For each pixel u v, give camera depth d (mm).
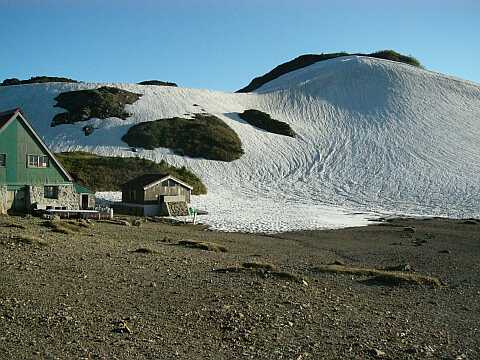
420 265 27453
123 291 16125
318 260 27578
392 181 85125
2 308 13227
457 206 68938
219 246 29438
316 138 112938
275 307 15328
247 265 21844
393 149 103250
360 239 40250
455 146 105125
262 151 102312
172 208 53344
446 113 124875
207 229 43438
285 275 19812
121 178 72000
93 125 109000
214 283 18125
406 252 32938
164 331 12523
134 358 10508
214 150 98125
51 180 43688
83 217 42375
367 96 137625
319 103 136750
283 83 159000
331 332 13336
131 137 101438
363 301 17391
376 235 42938
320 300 16859
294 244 35781
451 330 14484
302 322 14047
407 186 82125
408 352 12094
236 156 97812
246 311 14641
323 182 85438
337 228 47250
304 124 123250
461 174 88750
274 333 12898
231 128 112500
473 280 23312
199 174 86500
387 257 30453
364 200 73312
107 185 68875
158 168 78812
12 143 41531
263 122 120375
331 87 145375
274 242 36281
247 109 130375
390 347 12406
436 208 67312
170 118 113062
